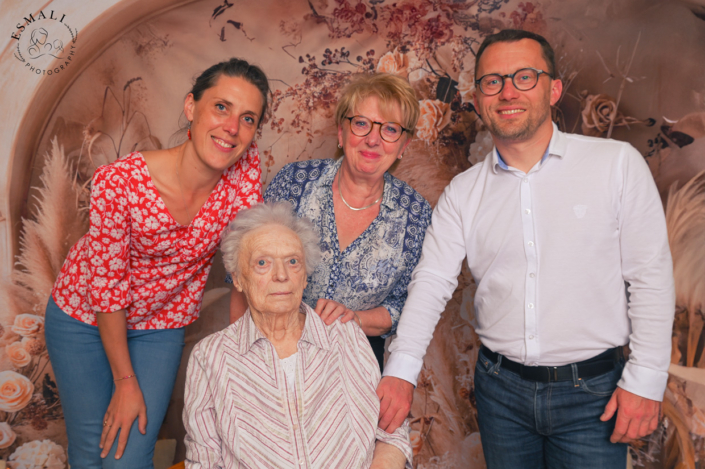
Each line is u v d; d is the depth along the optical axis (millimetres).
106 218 1794
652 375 1632
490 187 1912
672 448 2699
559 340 1754
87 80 2574
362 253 2066
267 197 2137
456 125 2957
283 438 1562
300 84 2852
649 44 2721
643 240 1674
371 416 1688
